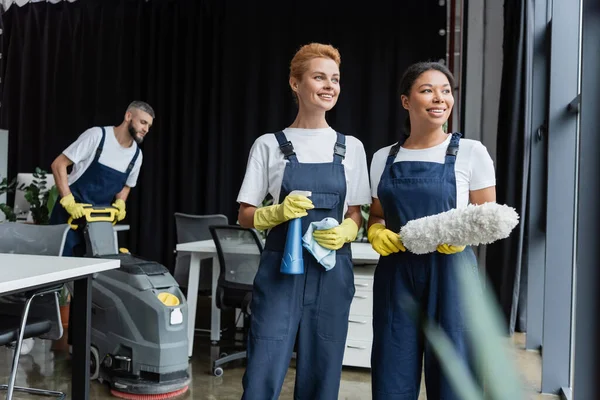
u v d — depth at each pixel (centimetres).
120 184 375
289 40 564
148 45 594
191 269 363
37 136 623
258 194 198
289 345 187
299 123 200
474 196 183
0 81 634
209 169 575
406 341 177
